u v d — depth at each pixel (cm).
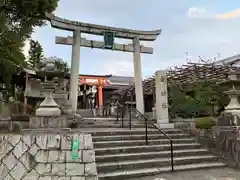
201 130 680
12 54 704
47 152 388
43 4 1073
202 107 912
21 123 608
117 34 1062
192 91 1027
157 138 683
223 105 895
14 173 387
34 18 1137
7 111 728
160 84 843
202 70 928
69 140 397
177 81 1064
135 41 1096
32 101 1135
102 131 655
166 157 584
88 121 941
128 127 834
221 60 1138
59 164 383
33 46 1415
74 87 952
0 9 908
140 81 1070
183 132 756
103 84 1952
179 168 532
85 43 1013
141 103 1054
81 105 1992
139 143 626
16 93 1192
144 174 488
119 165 504
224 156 591
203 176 488
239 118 577
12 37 694
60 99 962
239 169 545
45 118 462
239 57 1075
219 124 627
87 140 405
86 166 386
